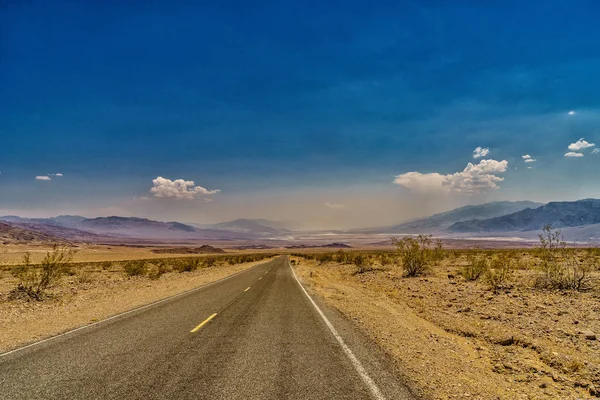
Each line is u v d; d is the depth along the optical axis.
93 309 11.87
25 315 10.98
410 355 6.66
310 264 52.22
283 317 10.23
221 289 17.83
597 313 9.48
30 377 5.19
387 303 13.47
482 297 12.81
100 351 6.59
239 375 5.36
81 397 4.48
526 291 13.23
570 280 13.63
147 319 9.77
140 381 5.05
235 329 8.55
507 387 5.29
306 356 6.41
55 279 16.19
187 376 5.29
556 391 5.15
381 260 35.88
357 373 5.55
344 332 8.41
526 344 7.40
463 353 7.03
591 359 6.43
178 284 20.86
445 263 29.91
